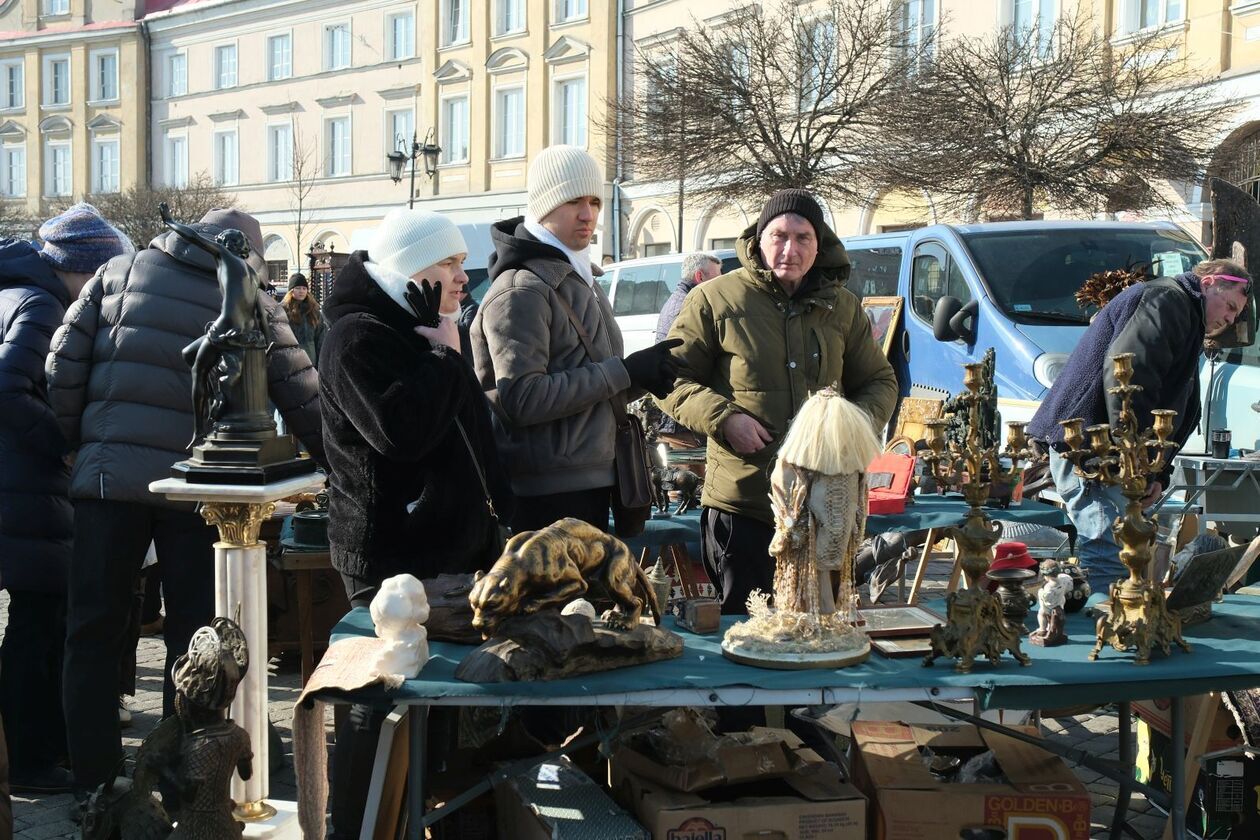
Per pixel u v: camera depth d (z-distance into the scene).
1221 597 3.35
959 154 16.06
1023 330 8.02
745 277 3.85
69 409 3.96
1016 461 2.78
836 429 2.72
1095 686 2.62
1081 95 15.64
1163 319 4.10
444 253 3.25
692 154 19.38
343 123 40.84
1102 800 4.02
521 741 3.34
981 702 2.61
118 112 47.69
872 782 2.94
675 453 5.99
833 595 2.88
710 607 3.08
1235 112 15.55
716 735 3.03
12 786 4.27
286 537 5.17
